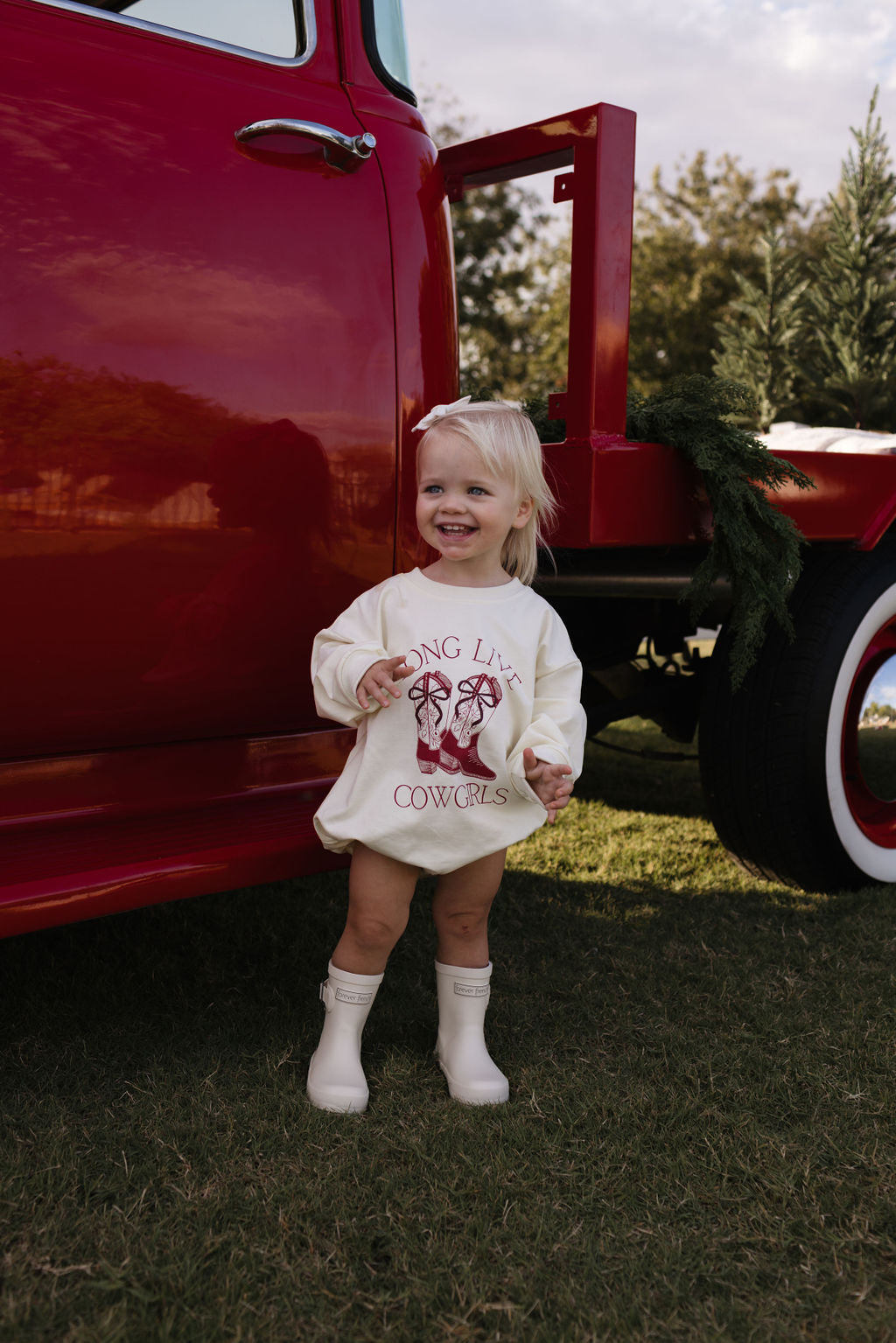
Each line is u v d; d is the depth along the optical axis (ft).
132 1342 3.72
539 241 78.74
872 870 8.72
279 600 5.75
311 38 5.98
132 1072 5.55
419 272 6.11
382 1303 3.96
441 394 6.25
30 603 5.01
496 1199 4.56
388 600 5.34
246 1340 3.76
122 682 5.36
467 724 5.11
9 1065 5.58
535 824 5.29
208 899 8.32
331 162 5.79
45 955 7.09
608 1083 5.56
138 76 5.28
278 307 5.56
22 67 4.94
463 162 7.27
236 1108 5.18
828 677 8.00
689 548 7.54
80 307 4.98
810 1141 5.08
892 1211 4.58
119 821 5.49
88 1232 4.25
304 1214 4.42
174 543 5.35
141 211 5.14
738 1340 3.88
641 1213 4.55
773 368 26.05
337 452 5.81
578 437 6.56
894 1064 5.79
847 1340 3.89
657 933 7.78
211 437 5.38
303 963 7.08
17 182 4.83
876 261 26.18
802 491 7.47
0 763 5.23
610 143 6.40
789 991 6.71
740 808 8.32
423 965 7.06
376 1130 5.06
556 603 8.88
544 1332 3.84
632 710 9.34
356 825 5.09
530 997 6.62
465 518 5.18
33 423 4.89
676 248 82.53
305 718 6.14
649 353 77.36
